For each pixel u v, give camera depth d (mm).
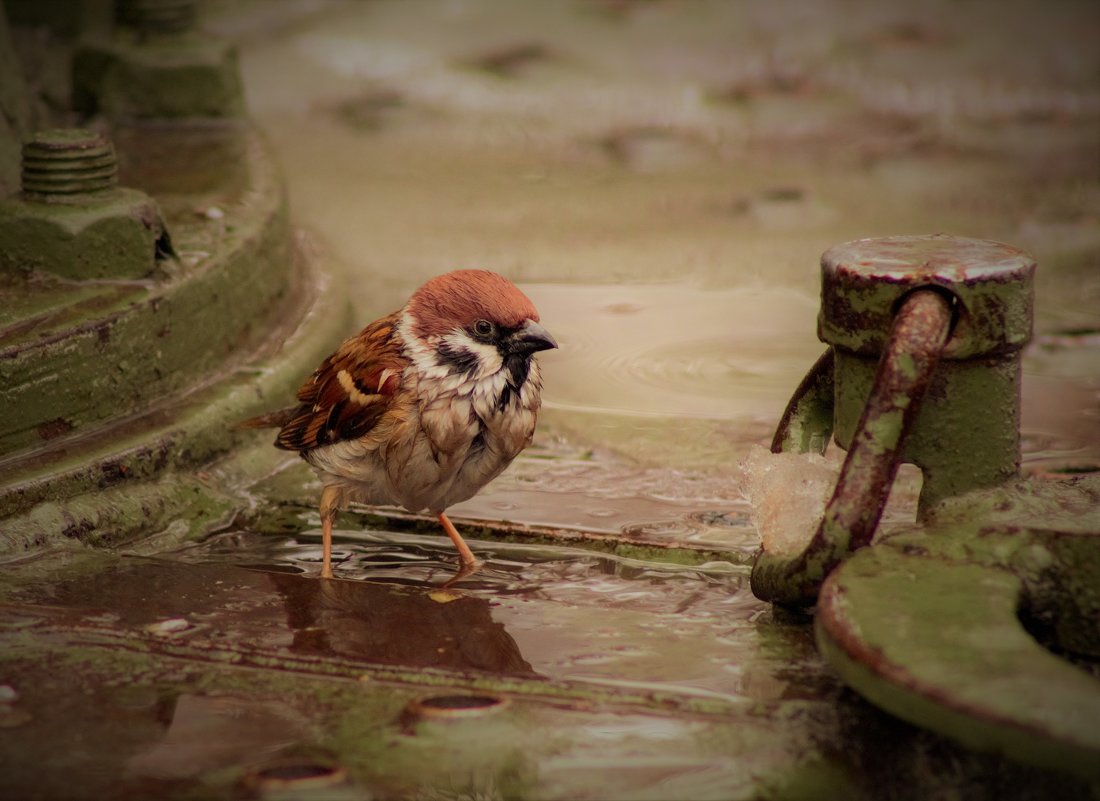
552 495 10016
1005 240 17109
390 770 5664
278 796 5398
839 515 6738
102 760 5691
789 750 5887
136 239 10273
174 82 16891
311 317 12898
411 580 8477
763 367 13047
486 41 27672
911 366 6582
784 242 17203
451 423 8156
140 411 10055
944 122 23375
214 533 9398
